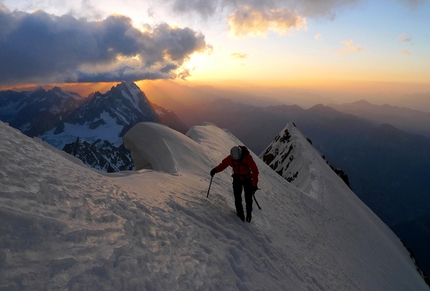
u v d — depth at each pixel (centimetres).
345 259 1512
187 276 452
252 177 852
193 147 1622
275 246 897
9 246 321
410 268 2997
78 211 456
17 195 403
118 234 450
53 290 299
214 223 743
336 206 2845
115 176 923
